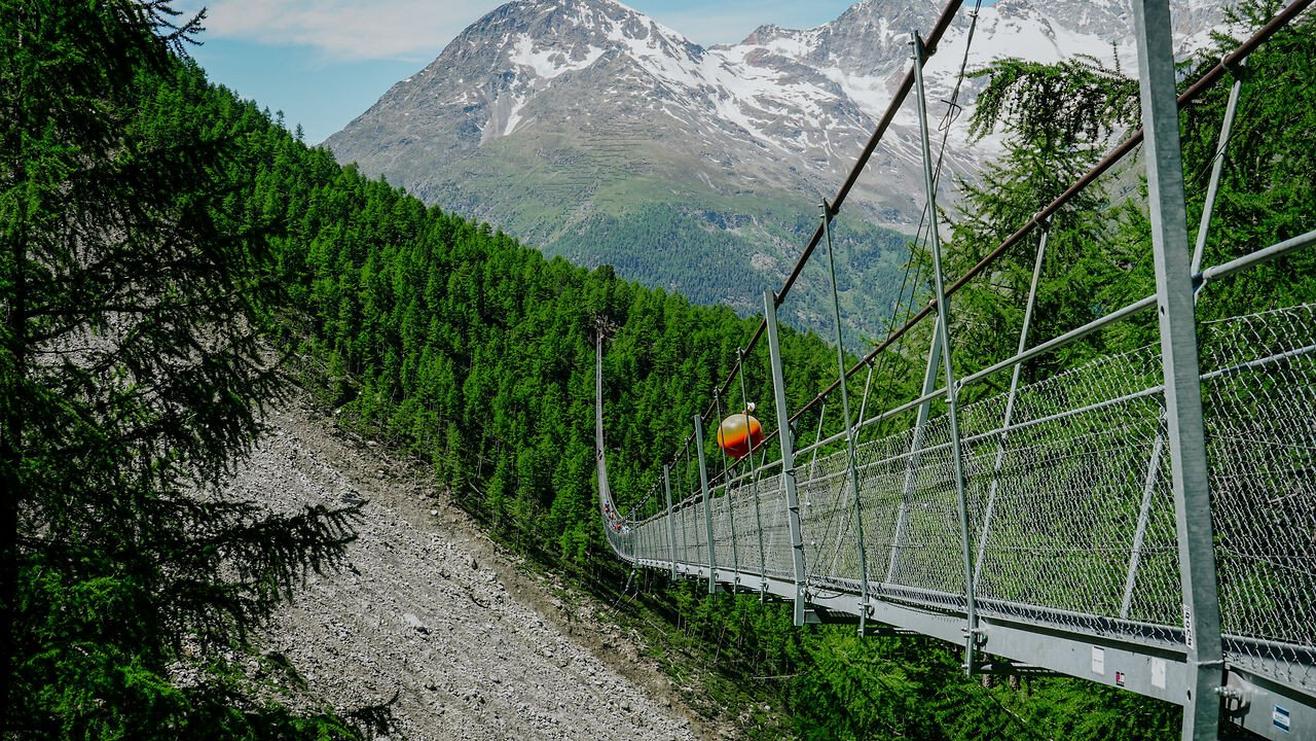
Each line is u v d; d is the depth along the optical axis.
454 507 68.38
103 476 6.94
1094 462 5.89
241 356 7.39
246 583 7.50
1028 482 6.57
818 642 21.30
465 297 116.19
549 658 49.47
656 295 138.88
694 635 62.91
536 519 70.94
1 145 6.64
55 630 6.49
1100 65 12.68
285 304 7.64
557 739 39.31
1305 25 9.30
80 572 6.74
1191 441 4.18
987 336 16.84
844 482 10.33
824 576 10.88
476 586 54.56
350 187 131.00
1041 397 6.62
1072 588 6.03
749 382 99.25
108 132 6.98
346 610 39.69
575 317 121.38
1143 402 5.48
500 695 40.38
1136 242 12.25
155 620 6.79
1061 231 15.83
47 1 6.73
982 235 16.94
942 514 7.79
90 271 7.03
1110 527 5.71
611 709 46.50
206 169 7.28
